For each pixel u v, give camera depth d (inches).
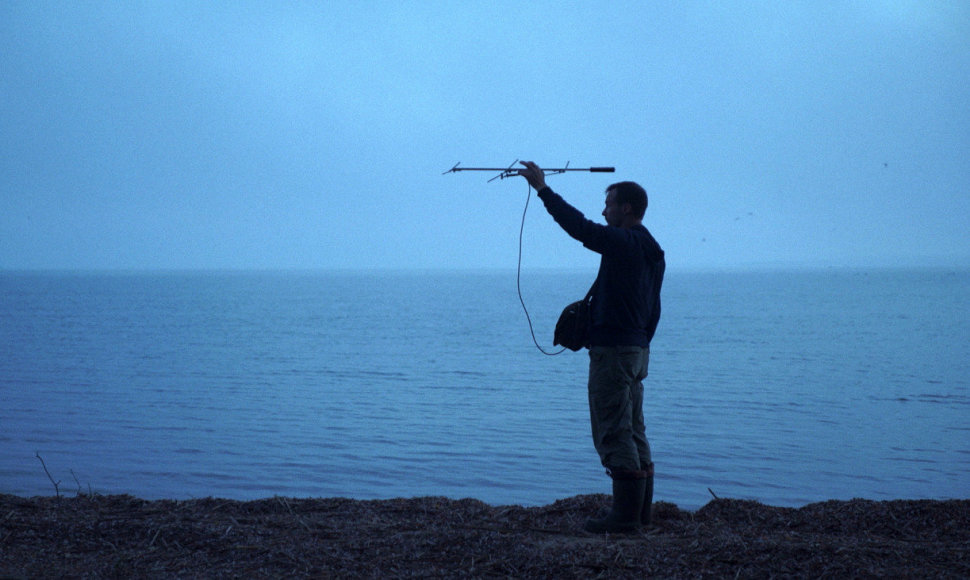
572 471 577.0
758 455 632.4
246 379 1192.8
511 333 2310.5
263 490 509.0
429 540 156.3
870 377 1226.0
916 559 142.7
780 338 2070.6
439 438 708.7
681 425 781.9
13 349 1696.6
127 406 899.4
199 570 139.8
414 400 969.5
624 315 176.1
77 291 6924.2
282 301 5032.0
